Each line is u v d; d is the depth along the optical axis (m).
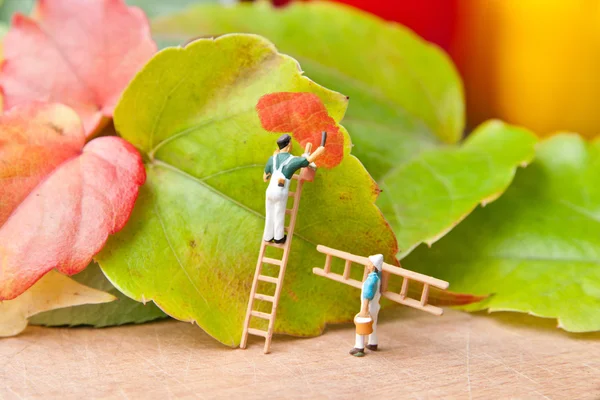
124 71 0.26
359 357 0.24
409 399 0.22
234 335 0.24
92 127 0.26
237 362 0.24
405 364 0.24
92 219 0.24
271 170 0.24
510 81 0.33
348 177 0.24
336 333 0.25
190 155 0.25
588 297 0.25
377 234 0.24
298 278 0.25
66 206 0.24
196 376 0.23
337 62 0.30
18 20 0.26
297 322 0.25
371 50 0.30
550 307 0.25
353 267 0.25
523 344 0.25
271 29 0.30
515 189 0.28
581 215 0.27
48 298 0.25
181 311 0.24
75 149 0.25
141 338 0.25
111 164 0.24
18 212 0.24
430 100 0.30
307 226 0.24
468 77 0.34
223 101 0.24
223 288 0.24
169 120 0.25
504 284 0.26
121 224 0.24
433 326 0.25
